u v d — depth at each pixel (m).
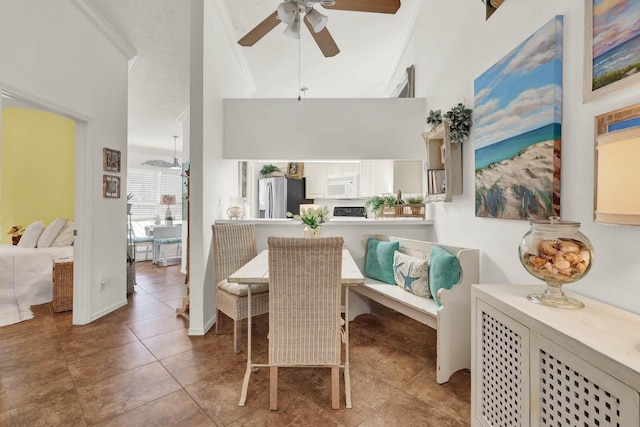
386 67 4.35
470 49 2.27
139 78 4.06
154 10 2.79
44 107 2.46
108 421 1.55
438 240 2.96
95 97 2.96
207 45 2.74
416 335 2.62
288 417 1.60
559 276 1.15
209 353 2.29
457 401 1.73
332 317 1.65
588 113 1.28
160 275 5.08
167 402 1.71
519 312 1.13
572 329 0.96
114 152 3.24
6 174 4.22
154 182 7.79
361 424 1.55
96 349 2.34
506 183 1.80
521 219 1.67
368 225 3.23
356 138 3.29
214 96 2.96
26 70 2.25
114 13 2.84
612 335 0.92
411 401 1.73
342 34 3.54
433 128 2.56
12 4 2.13
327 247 1.58
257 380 1.94
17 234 4.14
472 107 2.25
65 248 3.87
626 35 1.09
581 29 1.32
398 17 3.31
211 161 2.89
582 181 1.32
